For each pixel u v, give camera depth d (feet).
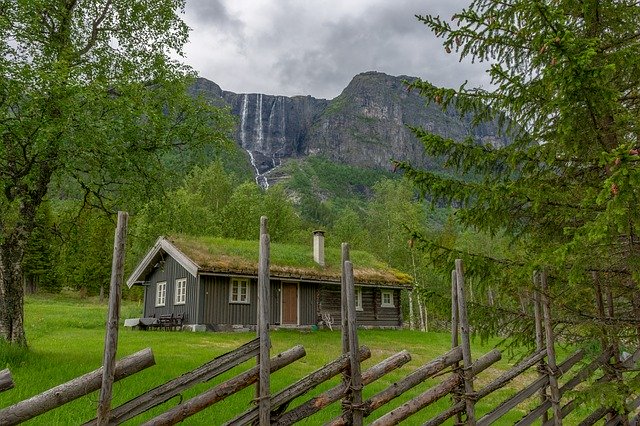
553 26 16.15
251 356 14.06
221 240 89.86
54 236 47.55
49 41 42.11
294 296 81.97
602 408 20.25
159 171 43.70
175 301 78.33
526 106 20.13
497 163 21.31
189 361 40.16
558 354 42.73
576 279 17.07
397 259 130.41
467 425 17.51
